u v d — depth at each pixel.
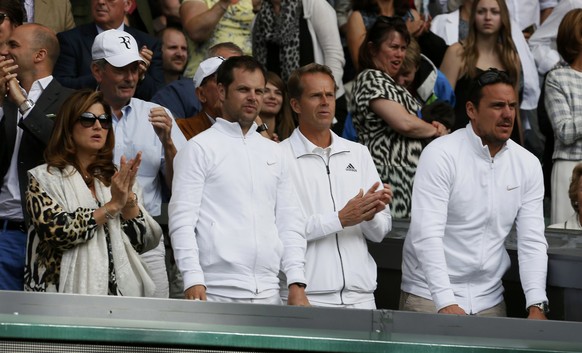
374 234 21.47
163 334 15.09
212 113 24.41
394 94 25.69
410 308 21.70
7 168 21.61
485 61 30.17
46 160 20.12
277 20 29.66
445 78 28.72
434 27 32.03
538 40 33.12
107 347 15.05
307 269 21.06
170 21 31.66
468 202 21.41
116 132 23.41
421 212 21.16
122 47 23.28
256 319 16.73
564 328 17.19
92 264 19.72
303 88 21.42
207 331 15.22
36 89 23.00
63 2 29.92
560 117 28.45
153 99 26.53
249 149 20.45
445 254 21.59
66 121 20.20
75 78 27.30
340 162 21.53
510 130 21.36
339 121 29.48
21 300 16.58
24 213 21.28
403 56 26.14
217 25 30.20
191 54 30.36
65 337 14.97
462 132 21.58
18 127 21.66
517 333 17.11
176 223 19.88
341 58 29.72
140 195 20.81
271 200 20.52
